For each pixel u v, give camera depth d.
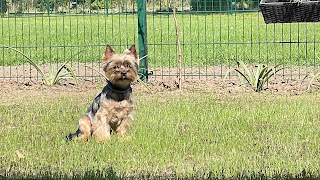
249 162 8.19
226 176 7.49
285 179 7.31
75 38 25.42
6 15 23.42
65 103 12.91
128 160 8.41
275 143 9.30
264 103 12.60
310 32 26.75
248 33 27.19
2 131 10.35
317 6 9.50
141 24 15.05
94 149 8.90
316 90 14.14
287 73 16.64
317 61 18.52
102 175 7.40
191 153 8.80
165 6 32.69
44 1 29.08
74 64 18.38
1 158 8.62
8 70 17.67
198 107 12.20
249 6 34.12
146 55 14.74
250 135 9.83
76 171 7.80
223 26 30.81
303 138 9.64
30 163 8.34
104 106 9.55
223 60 18.97
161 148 8.97
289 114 11.39
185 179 7.39
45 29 29.89
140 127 10.30
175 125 10.55
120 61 9.45
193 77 16.16
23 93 14.21
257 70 14.42
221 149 8.93
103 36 25.80
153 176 7.58
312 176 7.47
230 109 11.92
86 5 29.56
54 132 10.24
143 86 14.25
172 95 13.71
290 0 9.80
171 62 18.52
